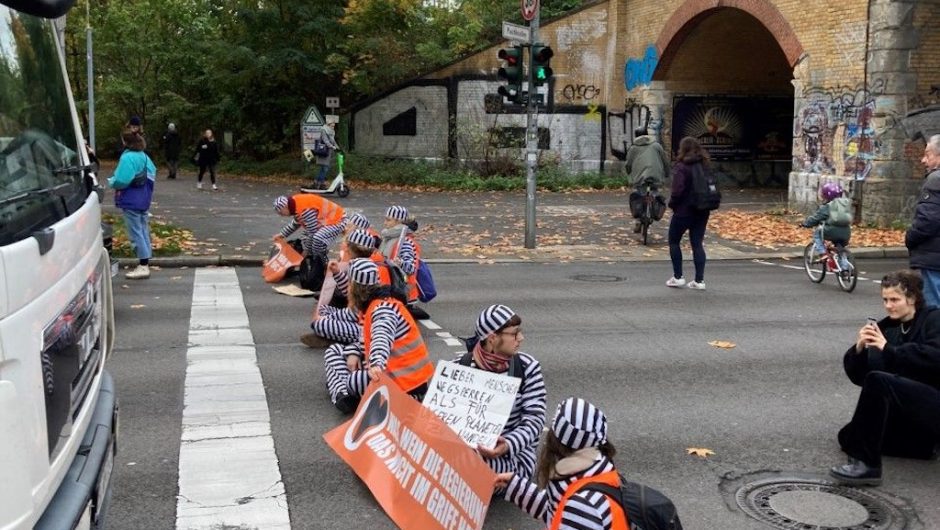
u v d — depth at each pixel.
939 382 5.59
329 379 6.91
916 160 19.16
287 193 25.59
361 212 21.55
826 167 20.62
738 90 29.67
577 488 3.31
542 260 15.41
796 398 7.37
